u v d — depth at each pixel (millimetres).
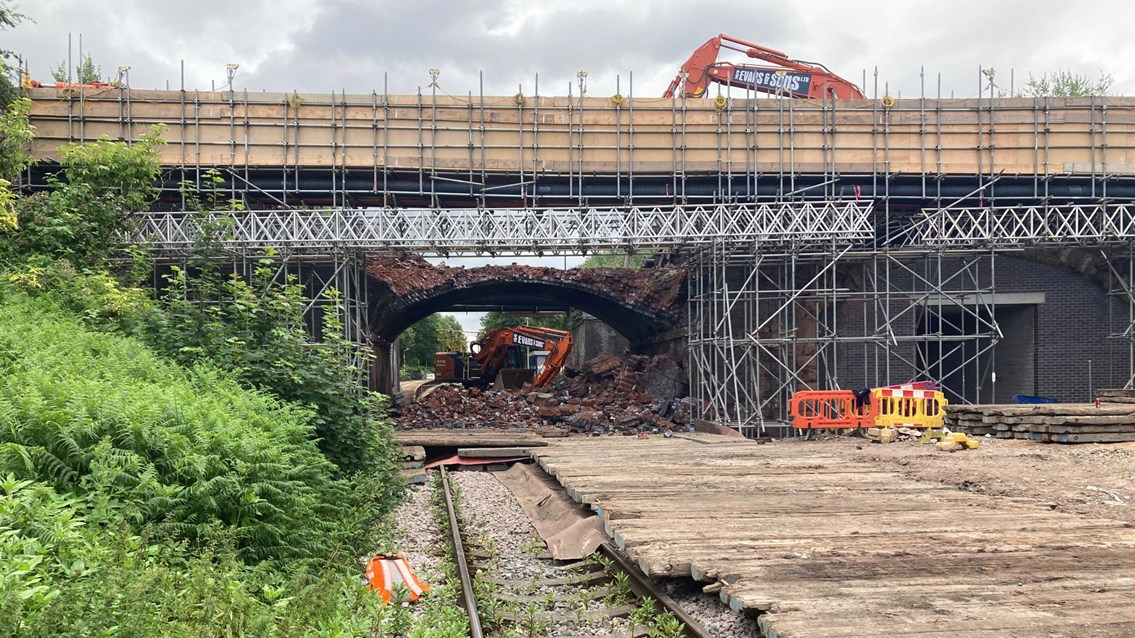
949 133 28688
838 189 28594
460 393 31469
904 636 5035
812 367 27625
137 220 18797
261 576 6266
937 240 24906
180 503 6238
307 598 5469
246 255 23469
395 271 31906
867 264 27047
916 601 5777
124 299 13266
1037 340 27859
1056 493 11242
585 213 27078
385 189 27906
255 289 13188
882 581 6309
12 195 14148
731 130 28562
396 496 12938
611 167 28562
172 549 5605
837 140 28719
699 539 7836
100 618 3826
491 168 28516
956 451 16812
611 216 24406
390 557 7492
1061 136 28688
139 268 17266
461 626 6117
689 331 27922
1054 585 6184
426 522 11523
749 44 33250
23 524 4652
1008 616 5422
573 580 7961
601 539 9070
